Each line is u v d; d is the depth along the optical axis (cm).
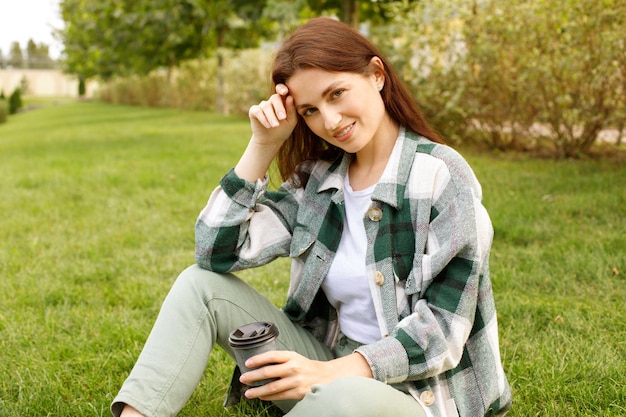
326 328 191
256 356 151
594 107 661
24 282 367
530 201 489
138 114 2219
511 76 721
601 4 605
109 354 266
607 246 368
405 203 165
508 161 702
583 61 634
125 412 164
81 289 355
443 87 794
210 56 2244
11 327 299
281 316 184
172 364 167
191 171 732
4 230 496
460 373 165
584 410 208
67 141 1250
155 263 400
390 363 151
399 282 164
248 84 1653
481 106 770
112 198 602
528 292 317
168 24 1809
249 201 183
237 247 182
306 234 182
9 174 795
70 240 463
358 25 1080
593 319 275
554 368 232
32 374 250
